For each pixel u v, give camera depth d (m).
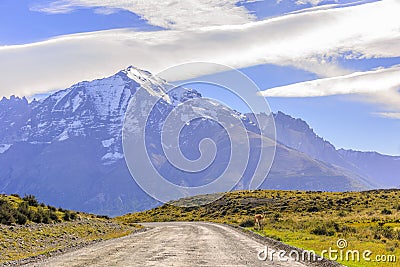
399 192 98.12
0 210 40.38
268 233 44.16
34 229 40.12
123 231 53.12
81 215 62.06
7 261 24.88
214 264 22.59
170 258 25.03
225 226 61.12
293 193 112.94
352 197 95.38
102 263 23.11
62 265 22.48
